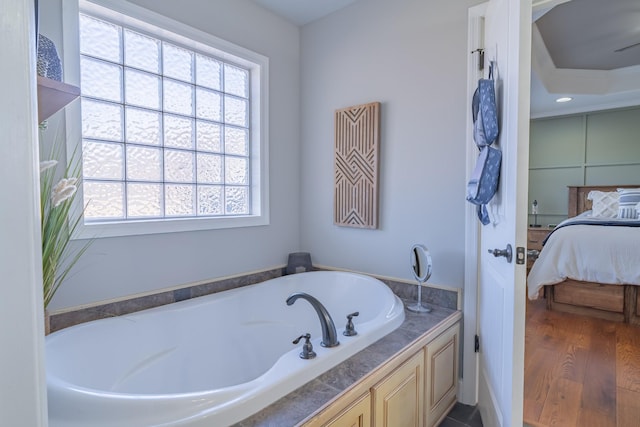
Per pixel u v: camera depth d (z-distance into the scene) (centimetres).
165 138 205
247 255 243
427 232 211
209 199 229
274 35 254
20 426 37
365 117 234
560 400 190
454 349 189
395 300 191
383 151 229
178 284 204
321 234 268
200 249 215
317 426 101
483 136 156
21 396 37
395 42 221
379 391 127
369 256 239
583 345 259
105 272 174
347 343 138
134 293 185
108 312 174
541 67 376
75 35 160
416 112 213
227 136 238
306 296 142
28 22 38
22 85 37
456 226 199
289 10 249
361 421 119
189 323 183
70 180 106
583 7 273
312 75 267
